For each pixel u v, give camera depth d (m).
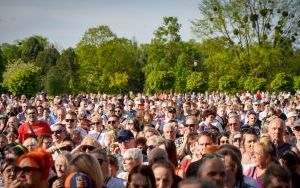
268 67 64.25
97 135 14.26
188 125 12.16
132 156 8.65
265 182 6.43
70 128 14.27
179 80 70.12
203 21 64.31
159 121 18.64
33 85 64.81
